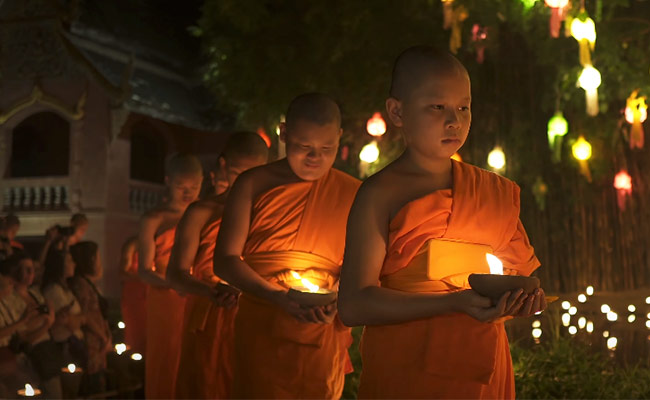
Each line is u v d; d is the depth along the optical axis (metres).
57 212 21.38
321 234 4.29
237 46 12.43
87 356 7.79
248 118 12.72
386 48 10.88
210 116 22.84
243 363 4.24
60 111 21.38
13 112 21.66
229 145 5.55
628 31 9.27
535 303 2.27
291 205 4.30
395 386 2.57
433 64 2.57
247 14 11.94
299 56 11.88
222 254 4.33
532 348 7.41
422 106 2.57
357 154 11.60
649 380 6.21
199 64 23.73
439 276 2.56
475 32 9.20
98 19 22.00
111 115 21.05
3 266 6.36
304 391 4.12
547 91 9.92
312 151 4.20
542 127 10.30
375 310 2.46
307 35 11.93
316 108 4.20
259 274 4.30
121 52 21.95
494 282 2.26
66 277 8.59
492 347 2.52
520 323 8.59
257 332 4.18
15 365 6.16
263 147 5.56
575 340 7.61
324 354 4.16
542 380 6.35
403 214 2.57
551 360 6.68
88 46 21.30
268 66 12.12
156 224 6.94
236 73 12.55
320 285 4.27
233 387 4.32
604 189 10.24
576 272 10.27
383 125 8.16
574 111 9.94
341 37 11.03
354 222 2.60
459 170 2.62
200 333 5.30
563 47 9.11
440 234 2.58
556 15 7.28
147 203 22.38
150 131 23.55
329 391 4.19
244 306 4.28
